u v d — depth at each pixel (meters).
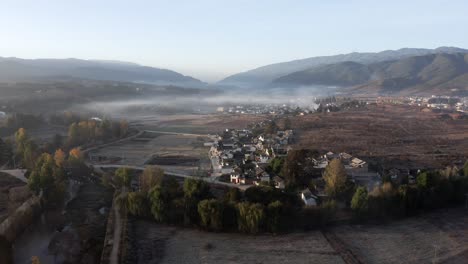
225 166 183.75
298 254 98.75
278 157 174.00
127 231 111.62
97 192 154.88
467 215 125.00
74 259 101.31
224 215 112.94
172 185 133.38
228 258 97.12
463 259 96.75
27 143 197.75
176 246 103.69
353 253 99.12
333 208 118.31
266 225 110.94
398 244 104.69
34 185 134.38
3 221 113.44
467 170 145.25
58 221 125.25
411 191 124.50
